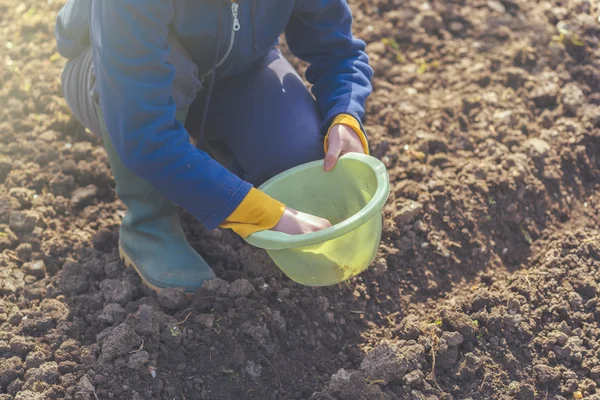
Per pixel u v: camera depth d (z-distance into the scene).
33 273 2.25
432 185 2.55
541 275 2.34
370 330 2.23
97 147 2.66
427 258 2.40
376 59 3.02
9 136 2.64
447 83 2.95
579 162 2.71
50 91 2.79
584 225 2.57
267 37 2.01
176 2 1.77
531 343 2.18
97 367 1.96
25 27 3.04
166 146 1.75
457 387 2.09
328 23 2.11
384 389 2.05
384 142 2.69
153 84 1.71
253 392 2.02
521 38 3.08
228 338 2.06
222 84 2.17
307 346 2.15
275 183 2.03
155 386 1.95
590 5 3.21
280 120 2.14
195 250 2.30
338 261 1.88
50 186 2.50
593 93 2.91
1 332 2.05
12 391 1.92
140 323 2.01
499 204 2.55
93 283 2.25
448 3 3.22
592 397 2.04
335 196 2.09
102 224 2.44
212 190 1.78
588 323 2.23
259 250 2.32
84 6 1.96
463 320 2.17
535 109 2.85
